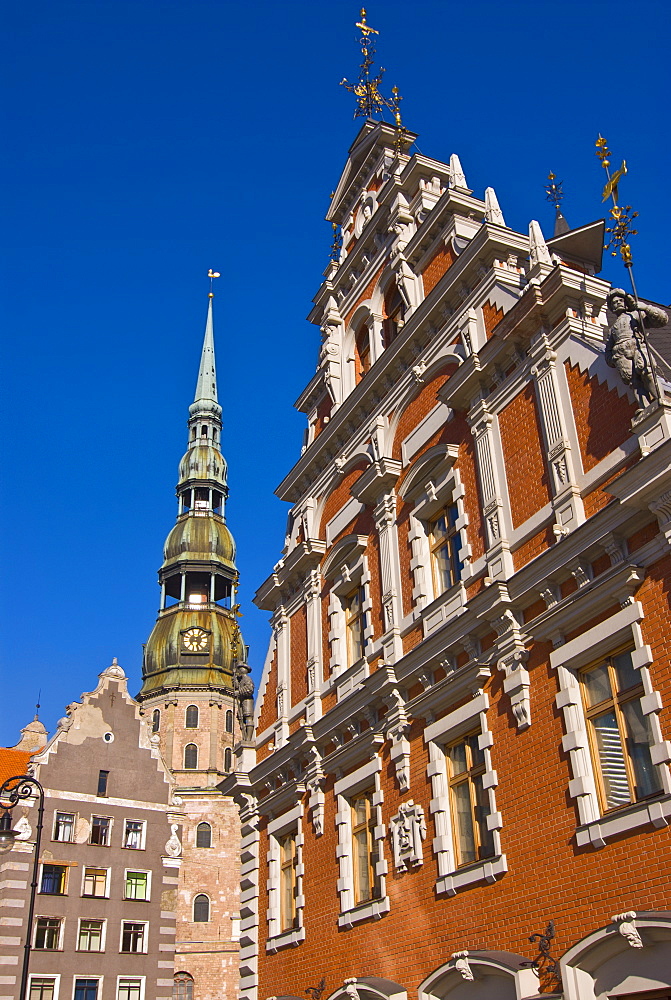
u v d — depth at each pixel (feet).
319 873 69.82
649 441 44.83
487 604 53.42
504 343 58.44
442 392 64.08
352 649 75.41
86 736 155.84
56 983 134.92
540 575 50.34
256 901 79.87
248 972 77.82
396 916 58.29
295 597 86.69
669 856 39.47
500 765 51.13
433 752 57.52
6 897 135.23
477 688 53.98
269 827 80.23
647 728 43.01
